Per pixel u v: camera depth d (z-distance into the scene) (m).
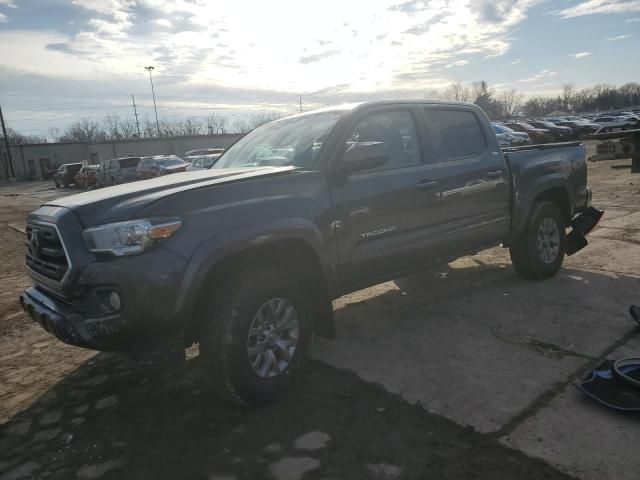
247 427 3.07
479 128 5.03
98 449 2.96
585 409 3.02
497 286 5.45
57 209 3.21
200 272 2.94
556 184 5.55
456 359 3.77
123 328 2.84
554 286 5.31
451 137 4.73
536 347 3.89
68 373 4.05
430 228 4.37
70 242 2.96
